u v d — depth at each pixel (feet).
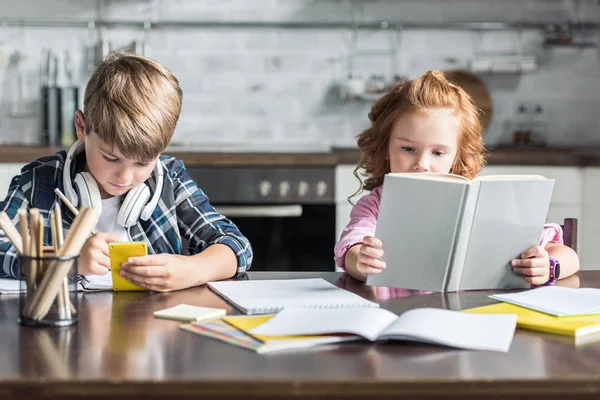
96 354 3.28
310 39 13.44
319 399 2.95
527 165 11.62
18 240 3.83
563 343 3.50
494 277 4.72
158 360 3.19
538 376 2.99
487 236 4.62
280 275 5.23
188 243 5.74
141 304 4.26
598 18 13.58
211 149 12.12
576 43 13.19
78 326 3.77
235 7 13.38
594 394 2.99
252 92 13.46
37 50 13.17
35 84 13.19
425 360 3.20
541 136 13.66
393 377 2.97
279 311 3.98
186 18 13.33
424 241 4.52
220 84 13.42
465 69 13.55
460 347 3.37
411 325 3.53
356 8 13.46
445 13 13.50
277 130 13.53
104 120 4.75
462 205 4.43
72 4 13.20
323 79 13.50
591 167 11.47
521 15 13.53
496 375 3.01
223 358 3.22
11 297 4.49
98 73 4.98
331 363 3.15
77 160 5.41
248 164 11.34
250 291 4.51
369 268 4.55
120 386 2.93
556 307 4.07
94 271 4.54
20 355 3.26
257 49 13.41
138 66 4.94
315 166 11.41
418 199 4.47
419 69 13.52
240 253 5.22
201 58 13.37
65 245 3.79
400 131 5.65
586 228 11.57
